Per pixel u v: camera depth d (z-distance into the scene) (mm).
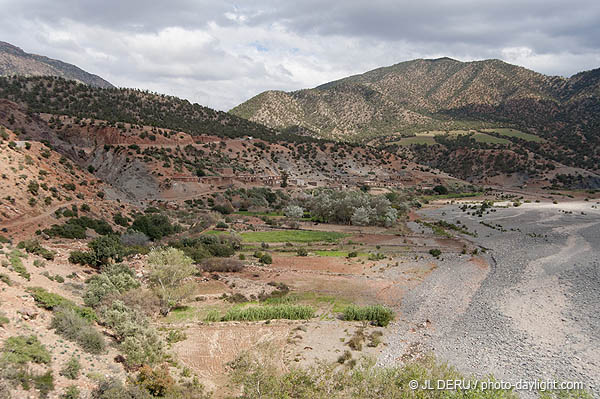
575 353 27469
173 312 36125
